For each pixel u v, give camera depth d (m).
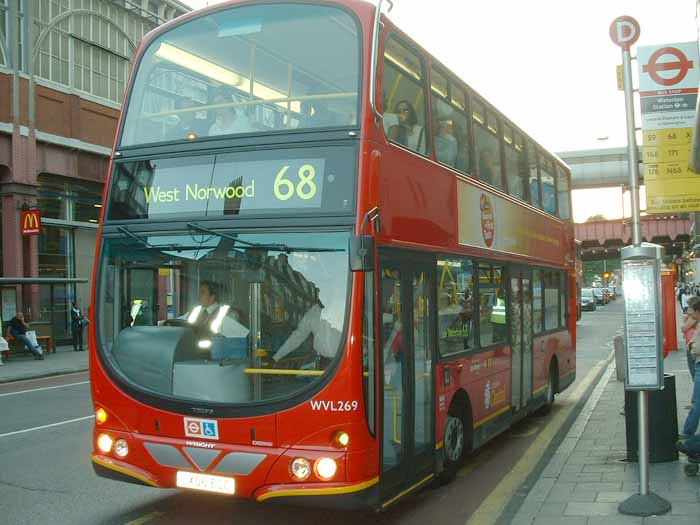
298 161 6.04
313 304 5.77
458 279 8.11
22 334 24.91
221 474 5.79
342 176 5.90
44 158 28.73
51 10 29.09
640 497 6.40
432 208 7.32
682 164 12.41
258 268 5.98
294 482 5.61
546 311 12.41
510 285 10.20
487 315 9.13
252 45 6.57
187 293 6.20
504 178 10.16
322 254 5.83
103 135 31.62
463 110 8.65
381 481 5.94
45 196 29.11
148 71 6.94
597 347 28.52
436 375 7.29
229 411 5.79
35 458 9.34
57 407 14.09
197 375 6.00
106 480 8.19
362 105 6.02
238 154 6.23
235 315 6.00
